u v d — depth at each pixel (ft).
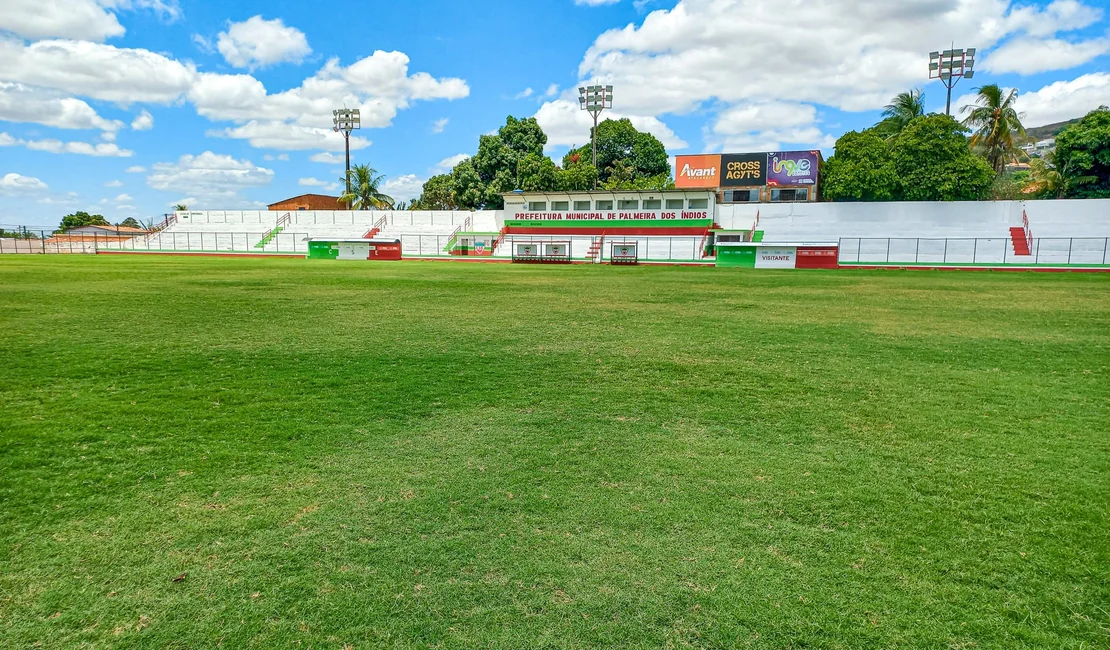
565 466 15.30
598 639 8.88
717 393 22.57
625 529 12.04
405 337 34.63
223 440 17.13
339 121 229.25
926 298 59.31
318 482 14.26
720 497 13.51
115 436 17.42
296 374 25.25
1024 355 30.22
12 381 23.84
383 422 18.84
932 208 151.53
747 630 9.09
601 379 24.68
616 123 233.55
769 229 163.22
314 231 201.77
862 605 9.69
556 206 191.72
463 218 199.11
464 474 14.76
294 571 10.58
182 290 62.49
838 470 15.12
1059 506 13.15
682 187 180.04
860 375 25.64
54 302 50.88
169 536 11.74
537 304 52.21
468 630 9.08
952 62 167.73
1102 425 18.88
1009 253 138.62
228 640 8.88
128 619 9.34
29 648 8.71
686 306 51.26
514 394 22.29
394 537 11.71
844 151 159.43
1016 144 183.32
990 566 10.80
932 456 16.14
